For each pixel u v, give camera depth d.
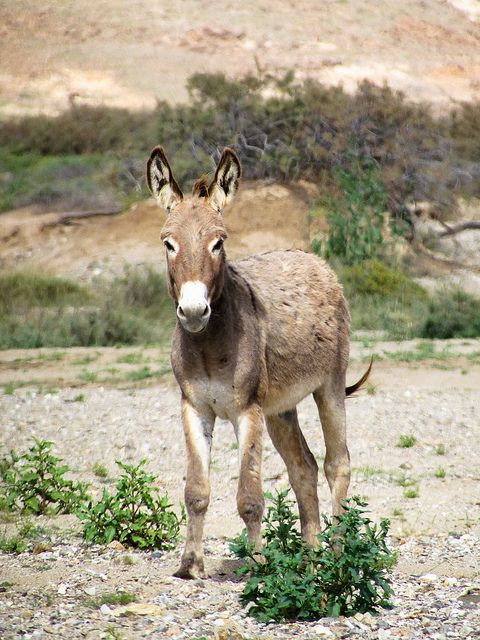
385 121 76.62
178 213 15.18
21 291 56.50
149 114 110.81
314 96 78.25
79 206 78.19
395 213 69.81
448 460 25.66
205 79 81.44
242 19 151.75
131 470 19.12
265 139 74.75
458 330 47.66
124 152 84.50
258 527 15.03
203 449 15.64
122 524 18.83
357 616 13.84
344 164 72.19
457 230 72.06
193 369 15.43
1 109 124.00
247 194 69.19
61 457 26.78
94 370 38.97
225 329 15.23
